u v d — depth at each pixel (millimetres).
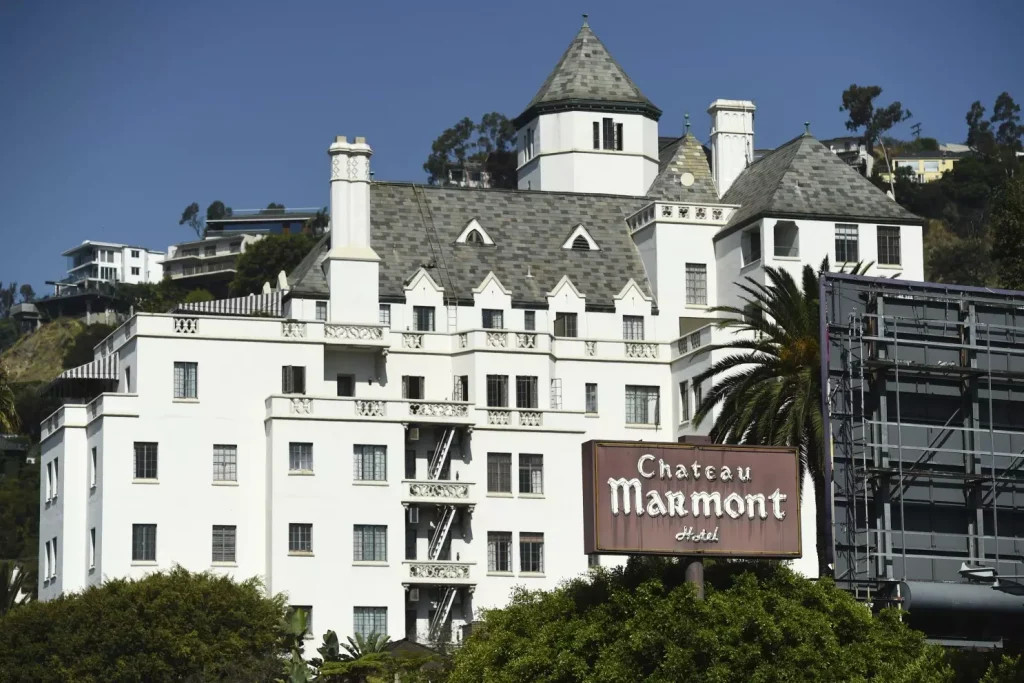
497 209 127562
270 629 98812
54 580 111062
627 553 71438
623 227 128625
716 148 131500
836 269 119312
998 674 68188
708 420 114062
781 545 72938
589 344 118938
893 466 84750
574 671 71062
